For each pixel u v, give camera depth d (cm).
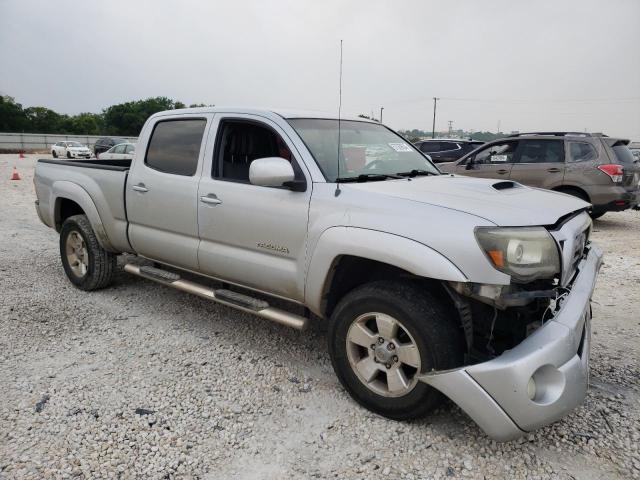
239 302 361
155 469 251
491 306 281
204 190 379
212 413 300
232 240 364
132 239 451
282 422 293
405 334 285
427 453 266
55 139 5581
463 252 252
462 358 270
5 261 626
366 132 407
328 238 301
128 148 1884
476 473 252
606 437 280
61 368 351
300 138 339
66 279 555
